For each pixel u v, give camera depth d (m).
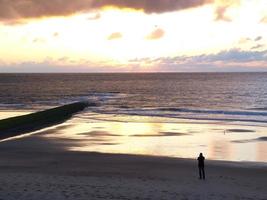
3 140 37.16
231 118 56.72
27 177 19.47
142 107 78.31
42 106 82.50
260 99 97.62
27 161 26.41
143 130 43.81
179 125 48.50
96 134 40.84
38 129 45.25
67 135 40.25
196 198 16.33
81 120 54.78
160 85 172.88
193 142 35.72
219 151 31.53
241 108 75.62
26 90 142.00
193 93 120.25
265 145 34.34
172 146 33.66
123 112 66.75
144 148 32.66
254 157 29.11
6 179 18.83
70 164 25.36
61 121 53.38
